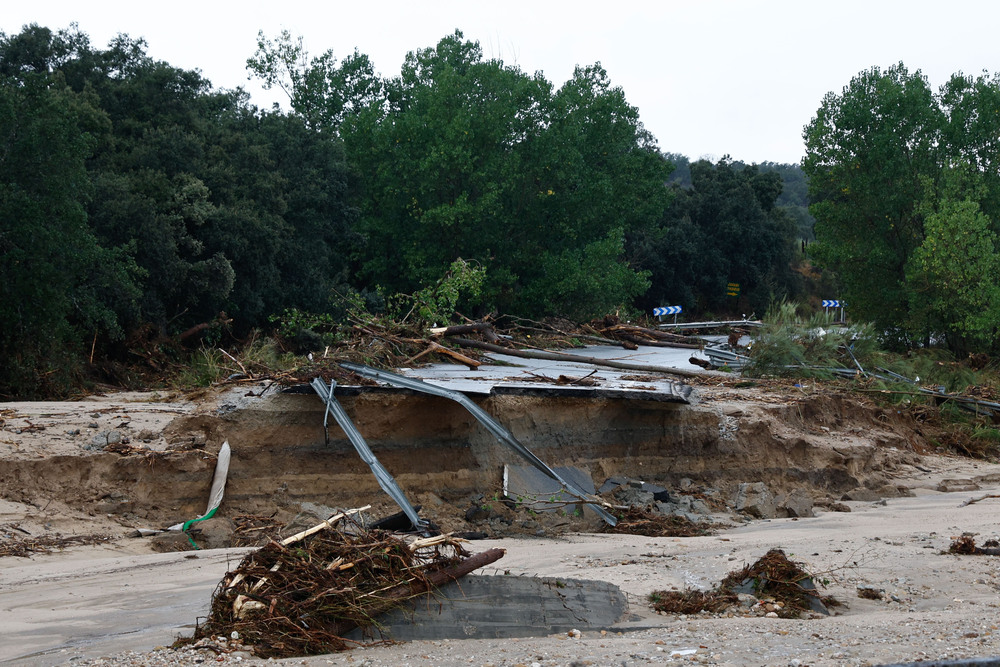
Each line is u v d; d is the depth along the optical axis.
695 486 17.09
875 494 18.02
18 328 20.08
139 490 13.23
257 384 15.98
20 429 13.60
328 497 14.51
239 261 32.00
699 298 75.62
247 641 6.86
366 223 39.12
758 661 6.40
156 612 8.01
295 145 37.28
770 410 19.53
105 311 23.97
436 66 43.56
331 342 23.69
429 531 11.94
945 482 19.89
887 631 7.35
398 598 7.47
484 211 36.44
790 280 84.06
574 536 13.26
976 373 30.00
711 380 23.06
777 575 9.04
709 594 8.93
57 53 34.94
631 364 24.64
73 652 6.74
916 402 25.47
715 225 75.50
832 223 40.50
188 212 29.75
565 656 6.64
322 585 7.43
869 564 10.40
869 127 39.66
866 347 27.12
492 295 36.50
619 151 43.25
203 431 14.33
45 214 20.48
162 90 35.34
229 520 13.23
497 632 7.58
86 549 11.45
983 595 9.17
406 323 24.42
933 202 37.34
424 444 15.30
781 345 24.84
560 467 16.05
